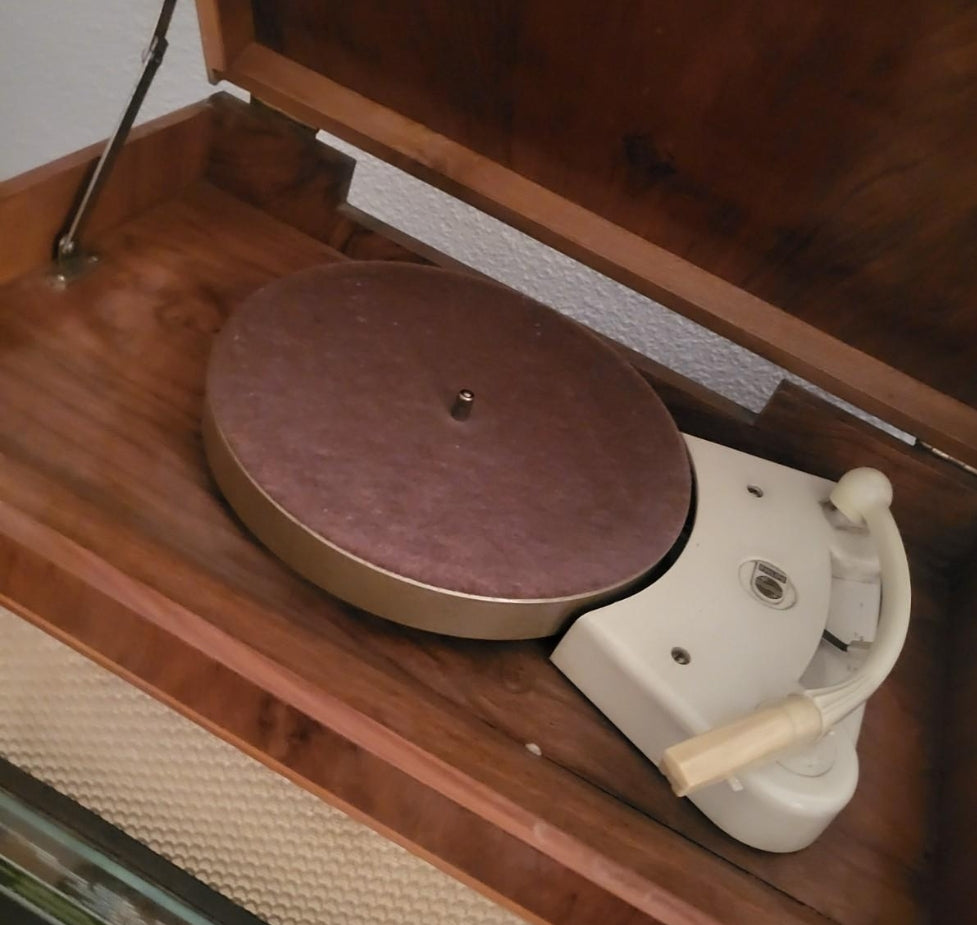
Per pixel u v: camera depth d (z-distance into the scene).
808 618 0.55
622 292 0.82
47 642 0.47
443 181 0.67
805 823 0.47
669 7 0.56
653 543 0.54
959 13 0.50
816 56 0.54
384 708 0.43
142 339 0.62
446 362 0.60
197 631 0.43
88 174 0.63
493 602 0.48
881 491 0.60
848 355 0.65
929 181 0.56
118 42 0.89
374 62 0.65
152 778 0.50
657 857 0.44
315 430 0.53
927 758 0.57
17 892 0.57
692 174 0.62
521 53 0.61
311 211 0.75
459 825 0.42
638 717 0.50
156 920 0.54
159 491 0.54
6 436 0.54
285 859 0.49
